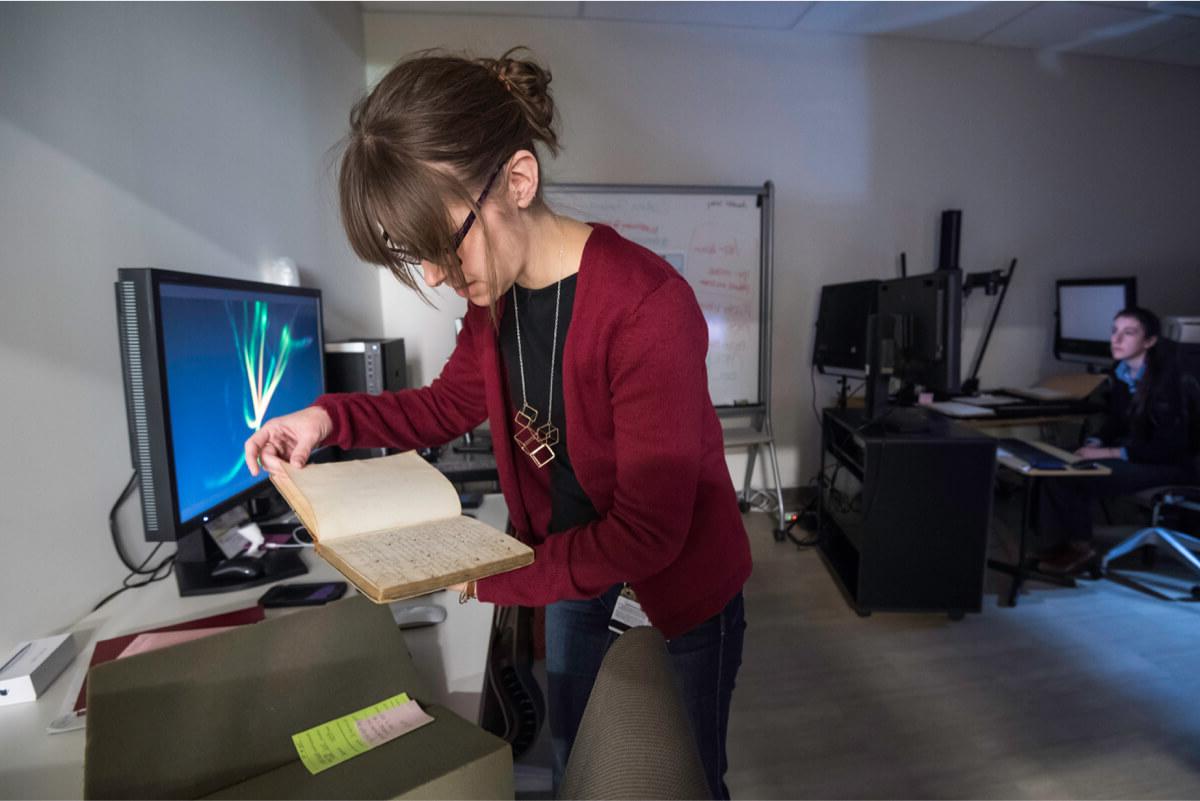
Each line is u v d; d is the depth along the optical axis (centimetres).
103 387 104
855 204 325
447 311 296
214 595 97
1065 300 336
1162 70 349
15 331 87
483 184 58
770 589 241
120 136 112
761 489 339
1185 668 187
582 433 75
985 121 332
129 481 108
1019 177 340
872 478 210
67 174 99
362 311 257
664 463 64
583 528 66
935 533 211
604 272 68
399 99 55
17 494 86
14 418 86
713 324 315
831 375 314
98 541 101
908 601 215
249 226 162
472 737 54
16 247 88
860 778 146
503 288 67
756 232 312
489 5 275
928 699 174
